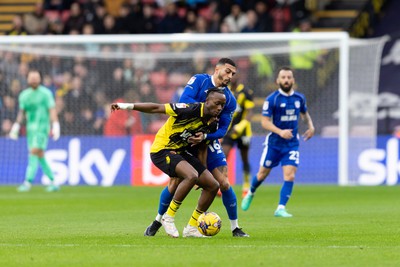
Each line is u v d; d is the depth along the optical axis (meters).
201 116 30.50
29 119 65.62
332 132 79.88
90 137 76.38
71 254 26.38
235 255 25.95
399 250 27.48
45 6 90.50
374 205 50.59
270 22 82.75
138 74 80.00
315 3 92.69
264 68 79.88
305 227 36.34
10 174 76.94
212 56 80.44
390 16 93.75
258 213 44.88
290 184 43.22
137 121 76.75
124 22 84.38
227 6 85.19
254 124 77.94
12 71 78.06
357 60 83.12
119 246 28.50
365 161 75.06
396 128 80.94
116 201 54.44
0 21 94.00
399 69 90.00
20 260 25.12
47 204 51.66
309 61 80.56
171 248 27.80
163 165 31.03
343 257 25.67
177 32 84.00
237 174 74.50
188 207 48.47
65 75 79.06
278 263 24.27
